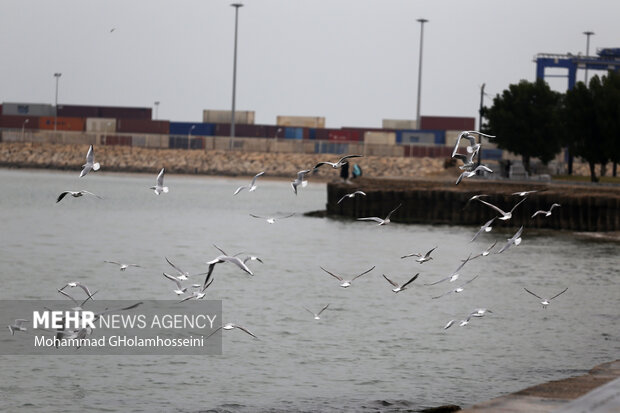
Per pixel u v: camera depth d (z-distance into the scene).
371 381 27.27
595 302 41.97
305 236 79.19
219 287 46.41
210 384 26.94
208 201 135.88
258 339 33.19
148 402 25.17
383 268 56.34
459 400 25.17
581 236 73.06
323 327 35.41
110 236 79.44
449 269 55.53
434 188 89.44
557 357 30.36
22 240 73.38
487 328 35.38
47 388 26.50
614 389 20.44
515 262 57.56
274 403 24.98
